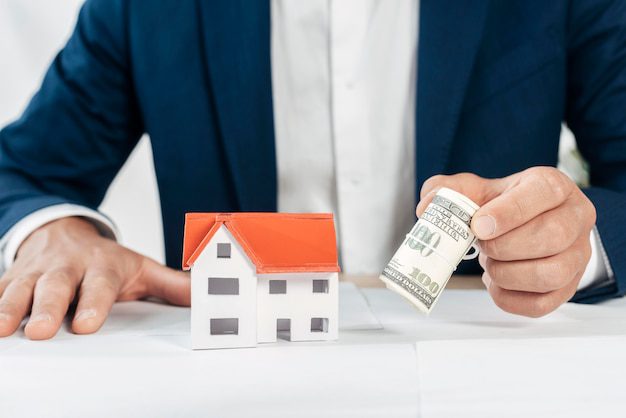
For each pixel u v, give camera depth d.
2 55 1.98
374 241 1.33
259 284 0.67
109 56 1.29
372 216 1.32
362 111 1.28
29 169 1.25
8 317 0.71
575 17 1.21
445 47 1.17
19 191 1.13
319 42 1.27
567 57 1.25
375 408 0.56
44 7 1.98
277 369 0.58
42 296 0.75
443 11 1.17
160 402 0.55
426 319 0.79
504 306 0.79
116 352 0.62
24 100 2.02
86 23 1.30
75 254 0.89
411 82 1.27
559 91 1.22
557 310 0.85
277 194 1.29
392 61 1.27
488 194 0.80
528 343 0.62
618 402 0.57
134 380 0.56
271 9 1.28
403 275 0.69
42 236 0.96
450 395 0.56
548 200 0.72
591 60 1.22
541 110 1.21
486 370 0.58
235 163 1.25
